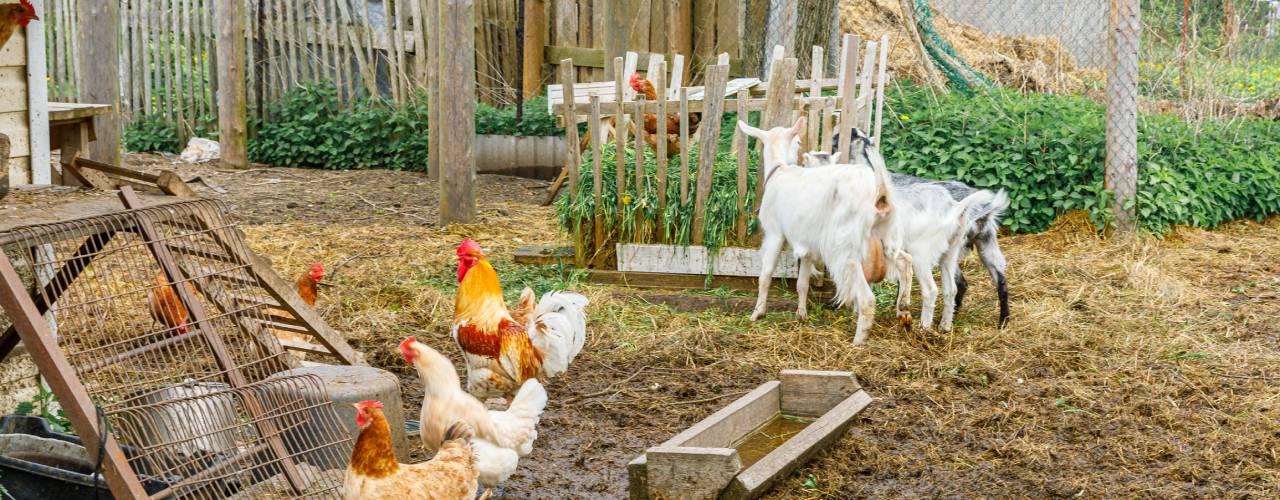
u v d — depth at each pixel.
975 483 4.73
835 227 6.43
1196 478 4.75
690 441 4.50
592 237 7.98
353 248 8.88
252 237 9.11
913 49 14.17
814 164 7.24
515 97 13.73
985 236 6.89
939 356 6.43
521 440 4.32
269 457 4.17
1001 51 14.90
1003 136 10.22
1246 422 5.41
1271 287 8.04
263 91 13.50
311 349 5.58
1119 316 7.26
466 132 9.53
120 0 13.71
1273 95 13.18
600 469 4.88
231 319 4.81
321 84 13.62
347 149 13.30
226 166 12.78
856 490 4.62
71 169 4.88
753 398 5.07
